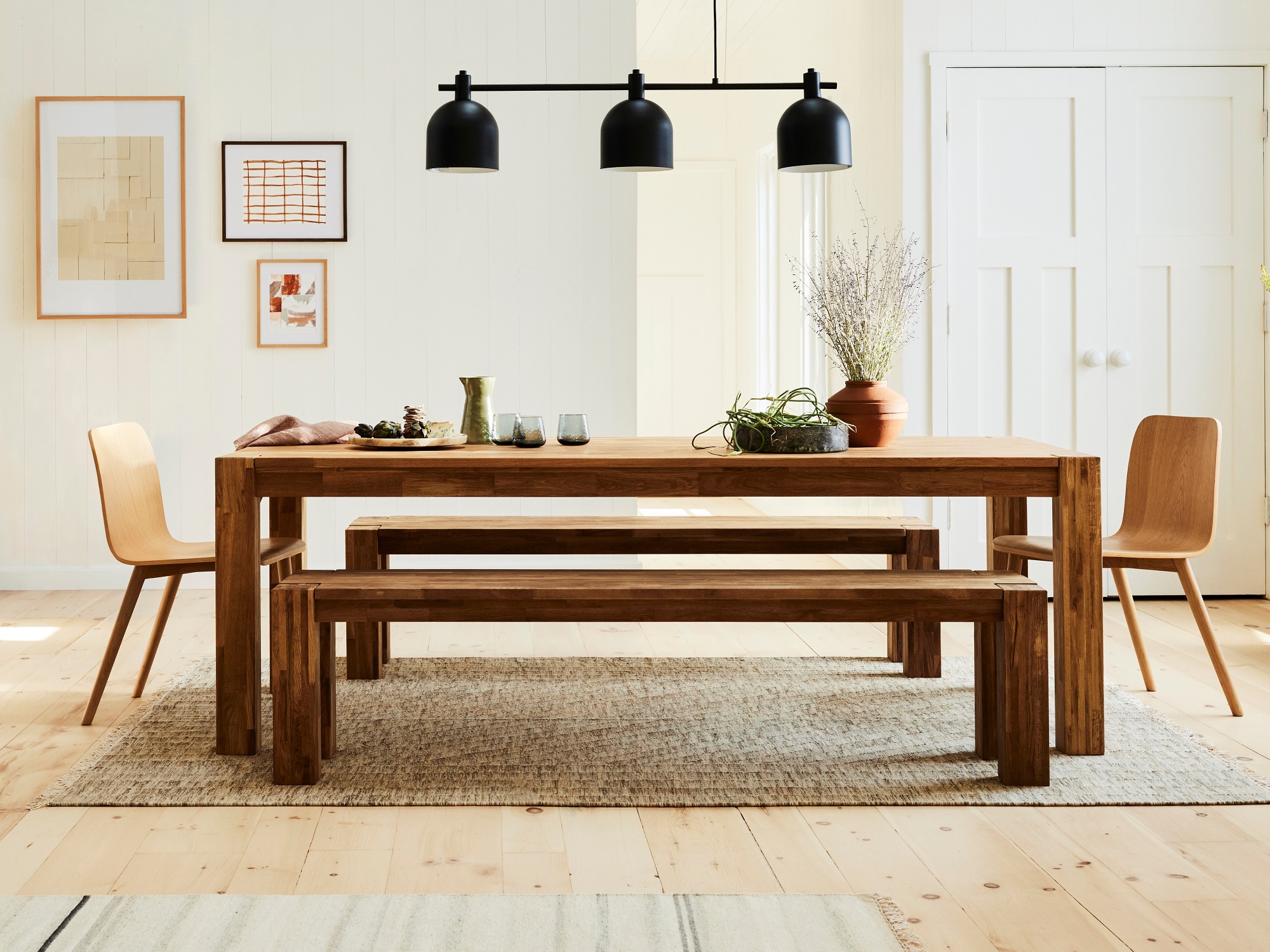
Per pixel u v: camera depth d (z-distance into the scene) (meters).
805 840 2.24
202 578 5.12
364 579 2.62
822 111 3.07
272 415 5.04
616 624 4.34
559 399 5.12
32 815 2.34
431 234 5.05
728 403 8.31
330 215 5.00
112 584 5.02
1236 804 2.42
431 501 5.18
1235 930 1.87
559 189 5.09
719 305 8.28
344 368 5.05
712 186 8.22
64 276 4.93
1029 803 2.42
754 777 2.57
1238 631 4.11
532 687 3.33
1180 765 2.64
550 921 1.89
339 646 3.96
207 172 4.96
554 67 5.06
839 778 2.55
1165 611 4.51
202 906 1.94
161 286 4.96
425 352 5.07
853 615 2.51
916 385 4.66
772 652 3.86
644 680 3.42
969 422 4.68
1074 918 1.91
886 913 1.92
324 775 2.56
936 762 2.66
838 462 2.66
